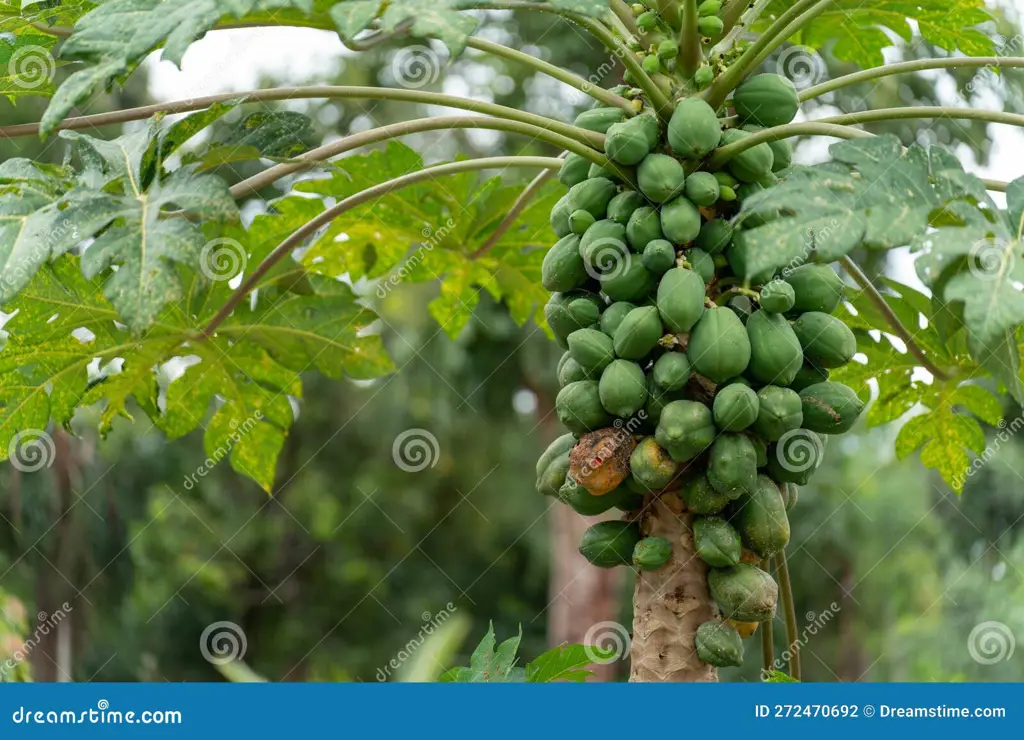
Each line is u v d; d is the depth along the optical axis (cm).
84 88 235
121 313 243
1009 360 247
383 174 386
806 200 236
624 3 298
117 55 238
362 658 1368
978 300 226
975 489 841
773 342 255
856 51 387
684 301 253
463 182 388
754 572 261
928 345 360
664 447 255
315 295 374
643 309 259
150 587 1245
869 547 986
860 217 235
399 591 1397
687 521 267
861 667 1042
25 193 274
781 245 230
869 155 244
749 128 280
